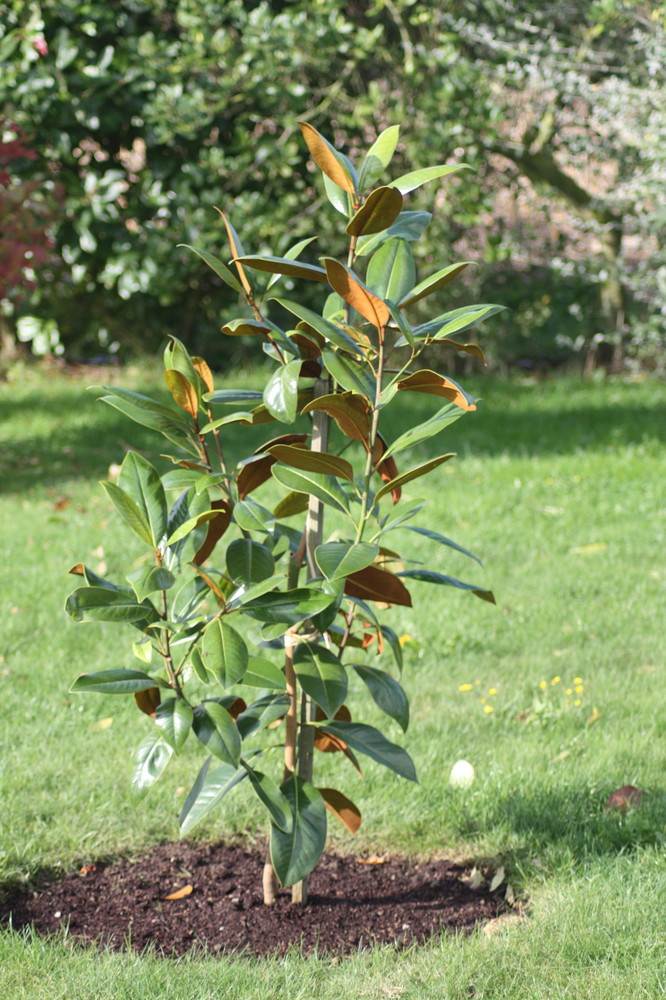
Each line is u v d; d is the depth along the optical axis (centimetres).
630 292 1175
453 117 977
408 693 432
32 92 958
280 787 262
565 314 1178
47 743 381
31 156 774
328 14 983
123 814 330
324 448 277
